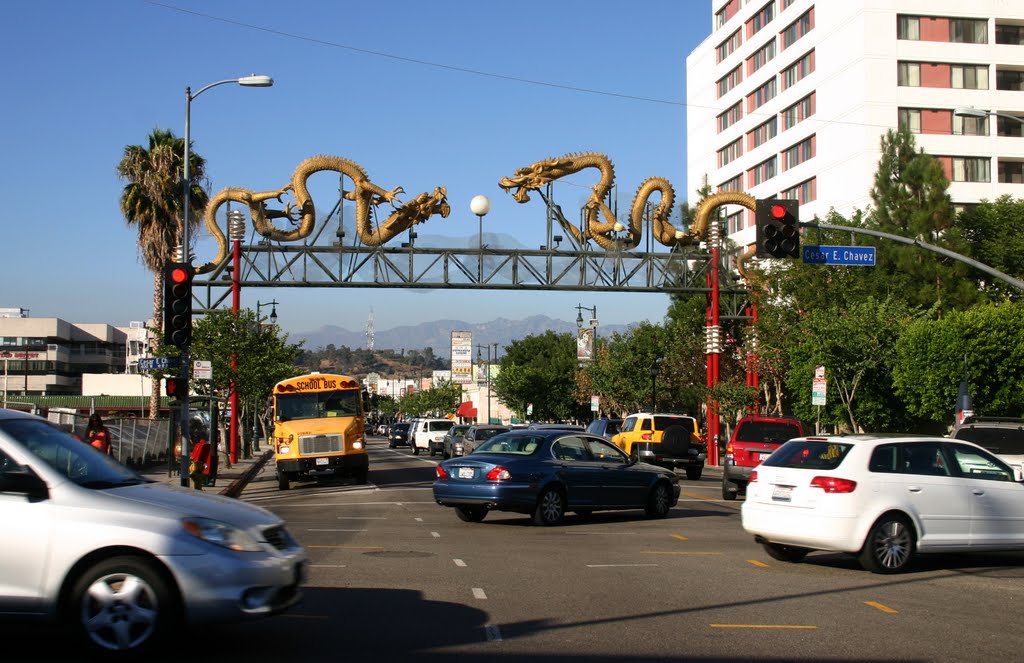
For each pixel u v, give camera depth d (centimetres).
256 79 2498
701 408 6369
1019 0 5781
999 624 877
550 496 1711
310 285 3788
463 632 825
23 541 698
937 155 5700
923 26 5738
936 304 3622
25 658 723
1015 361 3231
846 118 5850
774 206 2098
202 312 3794
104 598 698
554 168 3888
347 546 1406
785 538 1191
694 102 8125
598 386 6481
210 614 710
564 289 3934
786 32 6594
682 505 2203
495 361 12431
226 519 748
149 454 3850
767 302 4209
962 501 1203
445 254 3859
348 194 3806
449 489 1708
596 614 908
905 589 1063
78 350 10031
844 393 3666
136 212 4075
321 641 789
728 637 815
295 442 2814
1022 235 4391
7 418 774
